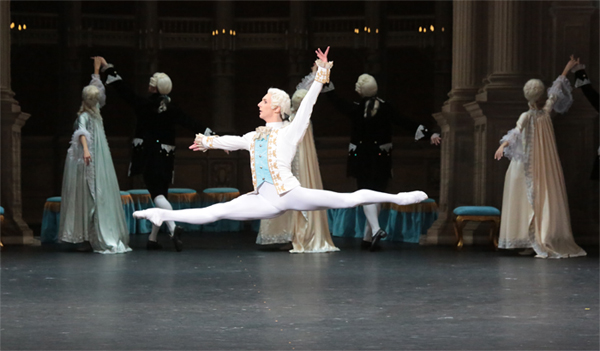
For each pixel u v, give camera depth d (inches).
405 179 1173.1
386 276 484.7
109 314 351.3
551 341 297.0
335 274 493.0
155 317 344.2
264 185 330.6
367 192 315.0
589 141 724.0
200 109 1238.9
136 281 458.0
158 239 767.7
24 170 1123.9
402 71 1211.9
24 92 1159.6
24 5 1156.5
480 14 763.4
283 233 657.0
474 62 761.6
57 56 1165.1
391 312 357.4
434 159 1168.8
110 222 633.0
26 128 1158.3
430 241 722.8
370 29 1184.8
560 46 727.1
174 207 898.1
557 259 589.0
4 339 299.0
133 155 681.6
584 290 426.6
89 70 1193.4
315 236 641.0
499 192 716.7
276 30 1229.7
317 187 652.7
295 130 338.0
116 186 644.1
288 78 1219.2
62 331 313.6
